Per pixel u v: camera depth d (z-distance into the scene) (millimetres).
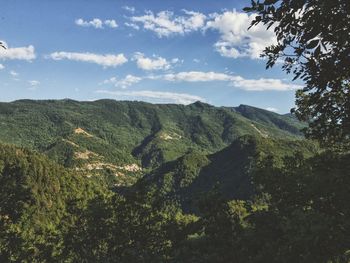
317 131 7914
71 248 17734
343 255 7844
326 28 4977
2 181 12633
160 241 16281
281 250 9133
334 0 4609
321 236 7277
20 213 12836
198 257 12992
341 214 8109
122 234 16812
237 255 11141
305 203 9484
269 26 5656
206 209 12664
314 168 9398
